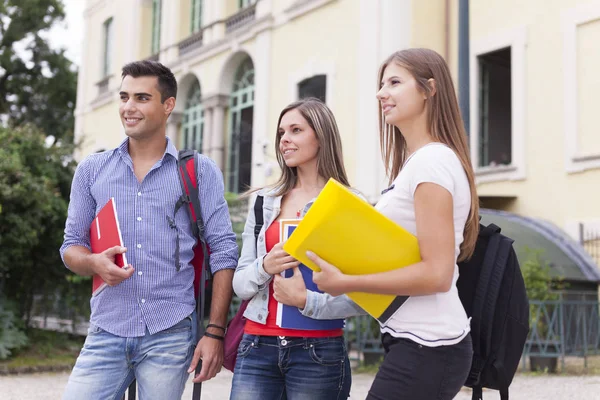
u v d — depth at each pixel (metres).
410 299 2.02
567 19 9.77
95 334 2.65
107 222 2.59
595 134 9.38
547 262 7.94
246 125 14.77
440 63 2.13
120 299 2.63
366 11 11.49
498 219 9.27
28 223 8.46
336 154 2.81
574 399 5.76
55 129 25.44
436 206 1.92
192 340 2.71
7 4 23.84
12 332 8.39
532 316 7.41
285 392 2.68
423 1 11.34
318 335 2.54
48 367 7.98
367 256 1.97
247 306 2.66
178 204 2.73
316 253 2.01
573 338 7.51
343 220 1.92
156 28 19.05
